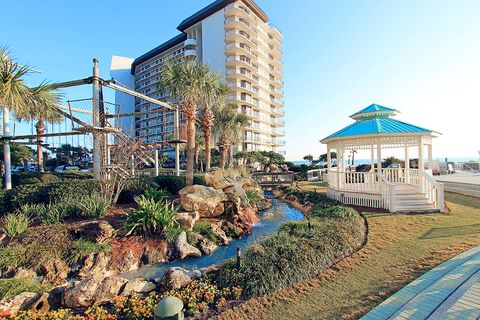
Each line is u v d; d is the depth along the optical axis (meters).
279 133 68.88
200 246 8.37
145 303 4.54
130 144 12.12
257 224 11.91
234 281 5.10
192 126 13.08
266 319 3.95
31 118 12.81
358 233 7.65
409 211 10.39
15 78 8.92
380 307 3.82
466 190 15.16
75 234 7.57
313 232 7.25
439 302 3.76
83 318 4.10
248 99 55.06
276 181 23.86
